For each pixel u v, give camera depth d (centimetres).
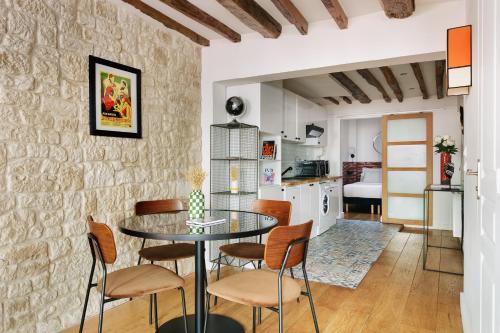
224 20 325
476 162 171
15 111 212
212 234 180
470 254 205
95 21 262
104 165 269
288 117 484
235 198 407
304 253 190
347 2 282
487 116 129
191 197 223
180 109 349
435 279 331
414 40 286
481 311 146
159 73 323
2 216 205
